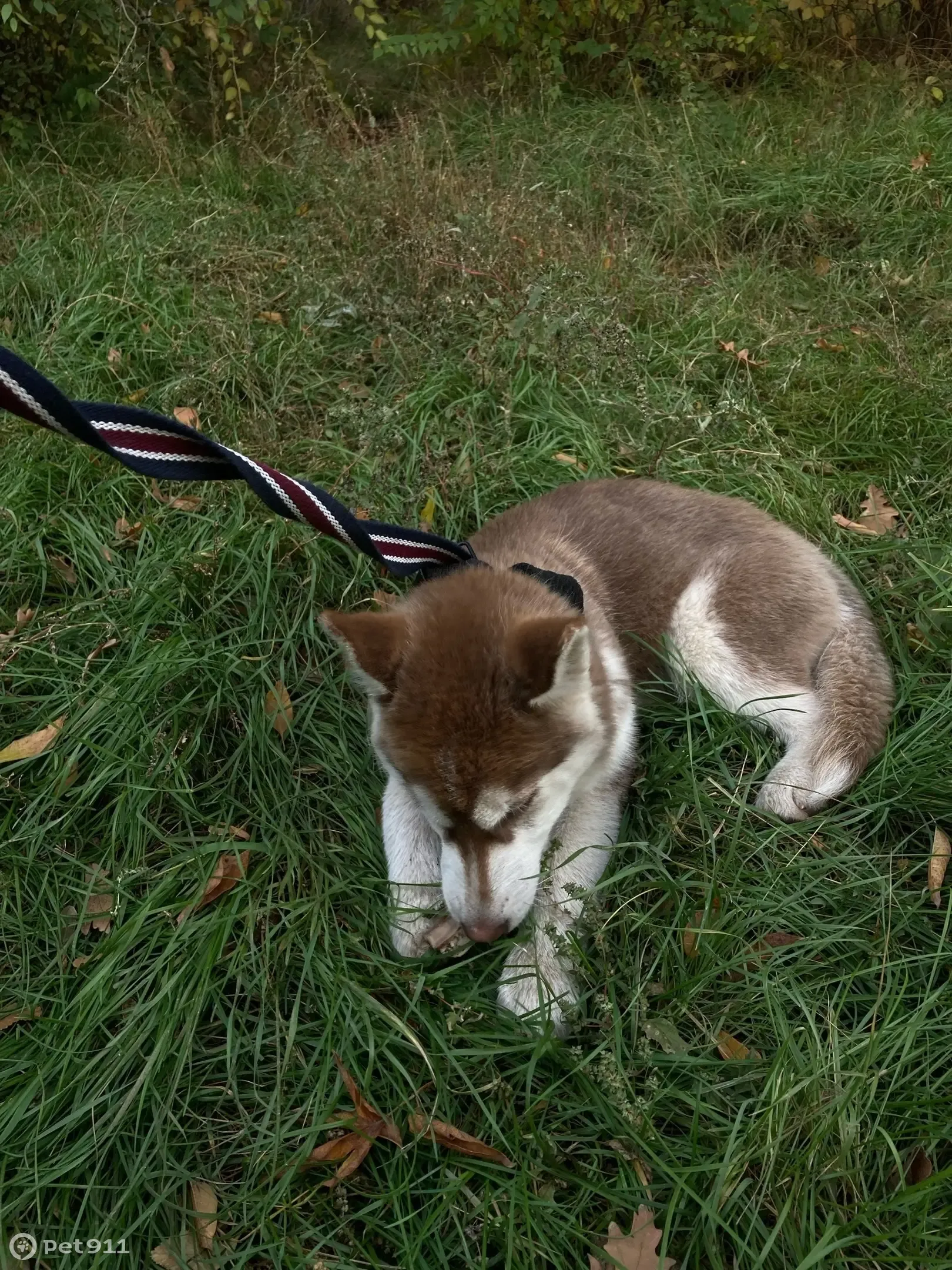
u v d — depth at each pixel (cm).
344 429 99
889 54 198
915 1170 50
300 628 80
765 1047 55
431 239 112
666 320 118
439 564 70
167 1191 50
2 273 119
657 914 62
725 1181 48
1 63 165
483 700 56
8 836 66
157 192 142
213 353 104
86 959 58
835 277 129
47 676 75
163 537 87
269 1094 54
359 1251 49
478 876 57
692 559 77
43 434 95
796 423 105
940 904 61
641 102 170
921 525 90
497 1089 53
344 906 64
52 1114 53
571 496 82
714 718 73
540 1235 47
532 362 105
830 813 67
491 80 183
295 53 165
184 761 69
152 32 166
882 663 74
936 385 106
